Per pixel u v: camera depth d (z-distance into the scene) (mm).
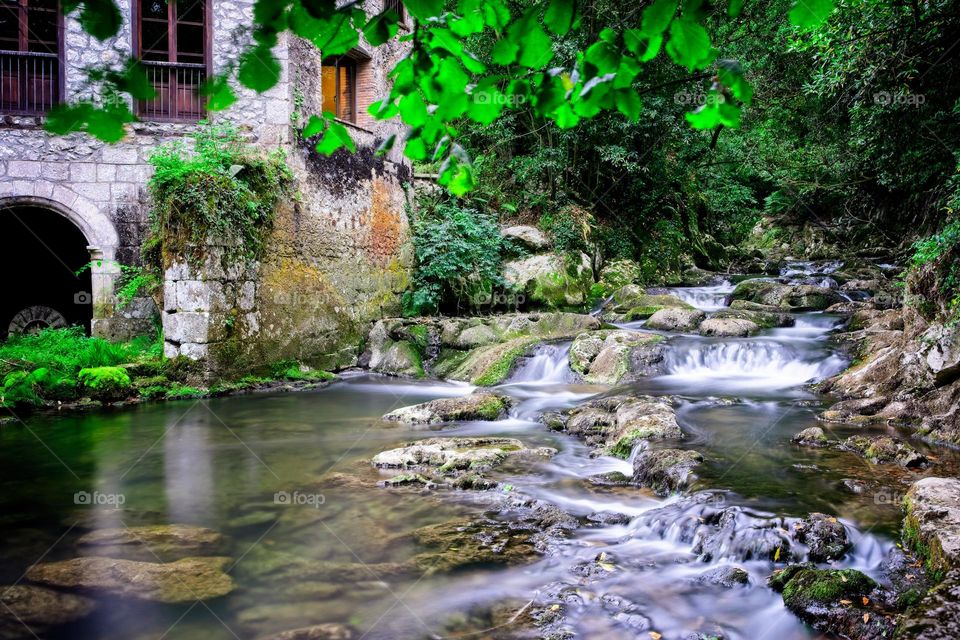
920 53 8055
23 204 10328
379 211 12859
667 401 7859
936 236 6863
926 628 2658
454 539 4332
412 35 1514
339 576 3797
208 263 9414
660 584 3650
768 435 6379
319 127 1506
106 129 1175
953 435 6082
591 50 1478
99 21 1147
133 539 4355
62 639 3113
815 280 14953
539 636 3150
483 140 17344
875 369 7754
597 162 16844
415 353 11883
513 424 7816
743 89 1395
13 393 8352
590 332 10922
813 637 3092
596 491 5258
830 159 17688
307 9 1275
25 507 5008
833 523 4000
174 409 8672
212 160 9703
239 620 3309
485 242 14336
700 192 21266
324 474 5855
